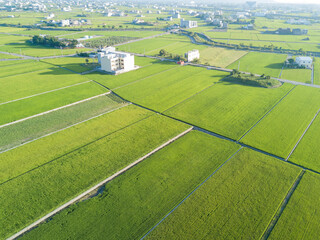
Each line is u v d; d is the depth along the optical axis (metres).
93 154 69.31
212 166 66.06
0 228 47.88
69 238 46.56
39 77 127.38
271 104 102.06
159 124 85.62
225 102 103.31
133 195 56.38
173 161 67.62
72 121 86.94
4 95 105.06
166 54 174.12
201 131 82.50
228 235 47.88
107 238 46.72
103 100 104.25
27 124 84.19
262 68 151.00
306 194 57.47
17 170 62.81
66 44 192.88
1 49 180.88
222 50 198.00
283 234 48.22
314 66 156.38
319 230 49.09
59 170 63.03
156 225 49.59
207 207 53.72
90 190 58.12
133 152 70.44
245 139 78.12
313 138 79.25
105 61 135.75
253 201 55.47
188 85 121.25
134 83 122.88
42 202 53.81
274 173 63.88
